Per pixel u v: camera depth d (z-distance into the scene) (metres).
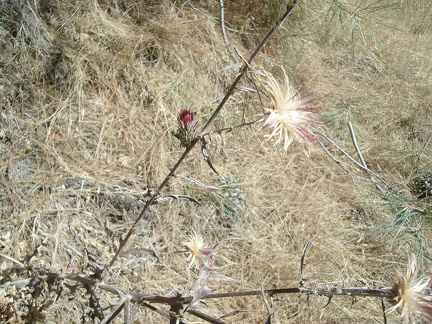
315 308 0.84
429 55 1.44
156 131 0.94
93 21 0.99
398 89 1.29
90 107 0.91
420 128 1.24
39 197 0.79
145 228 0.83
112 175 0.86
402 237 0.98
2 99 0.85
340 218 1.00
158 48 1.02
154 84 0.97
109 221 0.82
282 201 0.97
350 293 0.42
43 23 0.94
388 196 1.02
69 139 0.87
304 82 1.17
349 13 1.19
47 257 0.72
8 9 0.92
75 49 0.94
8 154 0.81
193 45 1.06
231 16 1.17
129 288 0.75
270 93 0.38
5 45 0.89
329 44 1.27
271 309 0.44
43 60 0.90
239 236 0.89
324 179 1.04
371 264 0.95
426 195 1.08
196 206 0.89
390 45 1.38
